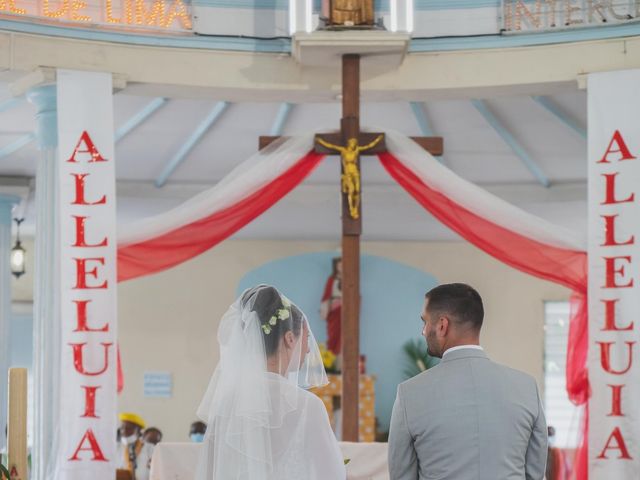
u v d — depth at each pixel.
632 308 9.96
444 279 18.95
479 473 4.91
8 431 5.62
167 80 10.66
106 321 10.02
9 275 15.14
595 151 10.30
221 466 4.86
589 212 10.23
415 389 5.09
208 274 19.05
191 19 10.77
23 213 17.06
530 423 5.05
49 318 10.12
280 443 4.83
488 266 18.97
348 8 10.30
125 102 12.06
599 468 9.88
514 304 18.88
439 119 12.77
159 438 14.39
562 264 10.27
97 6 10.50
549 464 9.25
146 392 18.86
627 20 10.39
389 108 12.49
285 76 10.89
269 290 5.18
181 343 18.95
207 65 10.79
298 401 4.91
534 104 12.12
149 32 10.62
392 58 10.54
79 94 10.29
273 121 12.84
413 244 19.00
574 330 10.29
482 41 10.77
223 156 14.21
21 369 5.64
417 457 5.07
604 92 10.34
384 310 18.86
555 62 10.62
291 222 17.39
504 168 14.58
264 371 4.95
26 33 10.23
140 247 10.31
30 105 11.95
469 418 4.96
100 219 10.15
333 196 15.73
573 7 10.58
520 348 18.81
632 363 9.89
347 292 10.16
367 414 17.52
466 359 5.10
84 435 9.84
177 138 13.41
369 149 10.41
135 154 14.08
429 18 10.88
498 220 10.33
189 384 18.89
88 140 10.23
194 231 10.39
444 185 10.41
